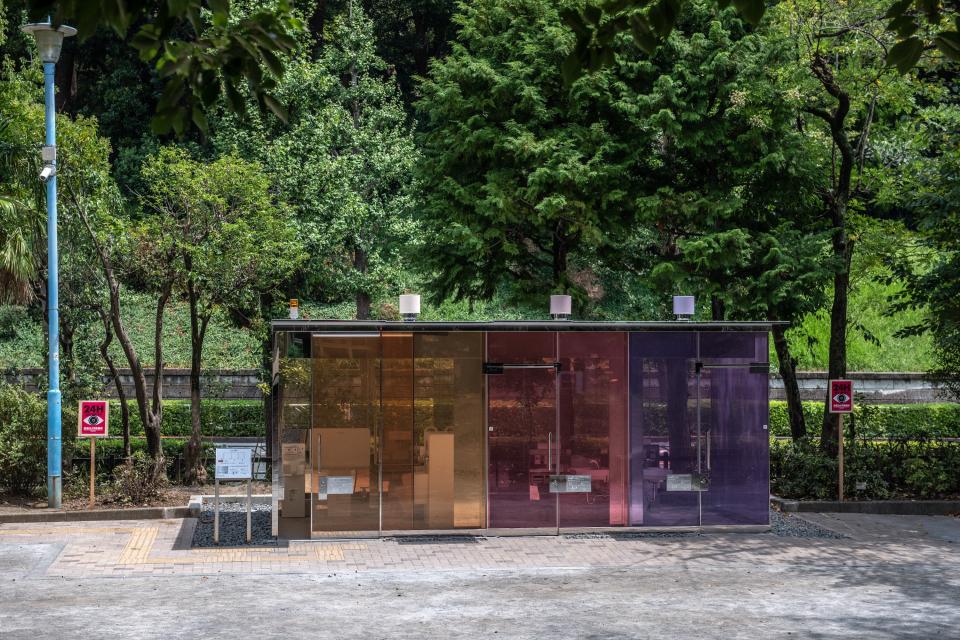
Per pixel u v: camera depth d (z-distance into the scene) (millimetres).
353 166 28312
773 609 10914
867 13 20766
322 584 12344
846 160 21250
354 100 30953
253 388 34781
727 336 16188
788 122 20703
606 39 4891
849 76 20969
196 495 19406
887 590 11953
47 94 18078
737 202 20375
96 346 22984
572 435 15898
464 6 24000
